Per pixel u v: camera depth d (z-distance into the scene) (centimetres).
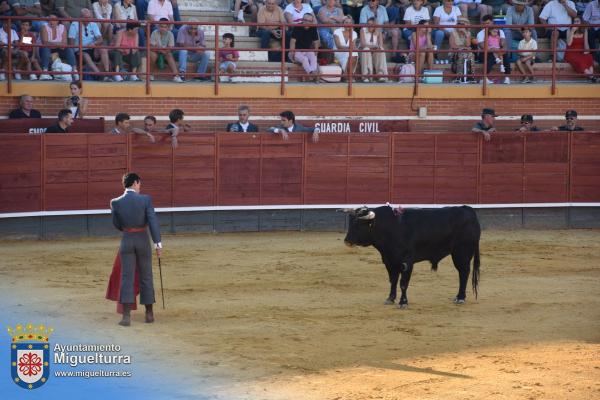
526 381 1363
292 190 2938
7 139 2633
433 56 3272
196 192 2859
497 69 3334
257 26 3055
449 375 1389
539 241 2830
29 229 2683
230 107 2959
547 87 3142
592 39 3419
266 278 2167
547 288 2100
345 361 1458
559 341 1609
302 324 1705
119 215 1653
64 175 2712
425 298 1967
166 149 2819
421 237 1853
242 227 2912
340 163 2961
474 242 1908
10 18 2675
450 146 3023
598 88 3172
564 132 3086
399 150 2994
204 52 3052
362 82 3092
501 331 1680
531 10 3469
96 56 2989
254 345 1542
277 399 1260
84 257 2389
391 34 3328
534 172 3080
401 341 1592
